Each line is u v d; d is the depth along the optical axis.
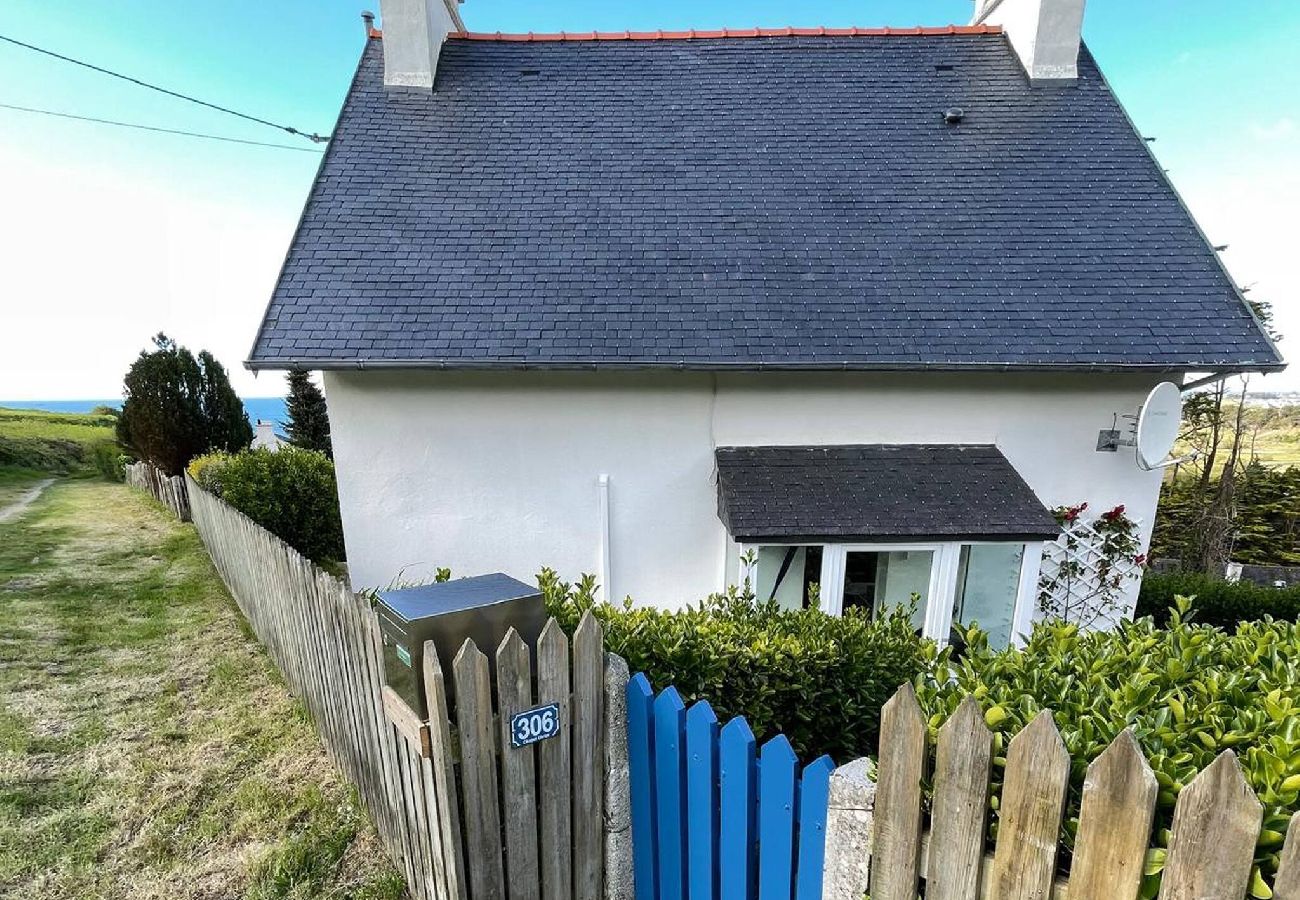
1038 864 1.31
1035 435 5.91
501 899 2.19
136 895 2.70
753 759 1.82
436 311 5.72
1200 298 5.75
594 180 6.95
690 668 2.79
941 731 1.42
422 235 6.35
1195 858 1.12
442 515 6.09
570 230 6.45
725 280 6.04
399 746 2.43
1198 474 12.57
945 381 5.81
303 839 3.00
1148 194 6.64
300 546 8.66
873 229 6.46
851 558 5.47
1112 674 1.87
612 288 5.96
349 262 6.07
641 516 6.13
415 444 5.93
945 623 5.26
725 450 5.95
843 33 8.54
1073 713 1.64
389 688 2.35
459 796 2.09
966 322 5.66
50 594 6.80
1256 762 1.29
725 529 6.00
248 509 7.93
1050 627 2.27
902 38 8.48
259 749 3.78
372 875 2.78
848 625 3.61
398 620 2.10
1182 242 6.21
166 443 12.67
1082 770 1.34
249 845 2.99
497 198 6.74
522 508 6.10
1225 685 1.68
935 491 5.42
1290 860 1.07
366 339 5.47
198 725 4.07
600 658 2.24
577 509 6.11
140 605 6.43
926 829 1.52
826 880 1.71
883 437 5.96
